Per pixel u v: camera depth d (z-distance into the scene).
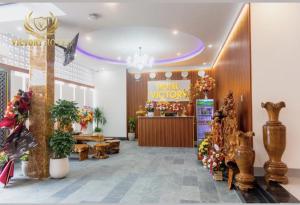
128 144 8.41
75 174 4.45
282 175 3.14
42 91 4.34
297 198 2.62
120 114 9.88
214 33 5.27
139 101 9.98
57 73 7.20
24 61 5.86
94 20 4.39
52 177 4.20
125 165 5.15
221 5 3.86
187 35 6.01
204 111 8.30
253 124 3.66
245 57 3.94
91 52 7.70
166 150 7.09
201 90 8.37
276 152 3.16
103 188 3.64
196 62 8.70
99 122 9.84
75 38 4.80
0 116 5.15
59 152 4.20
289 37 3.60
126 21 4.47
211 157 4.28
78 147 5.66
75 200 3.16
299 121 3.53
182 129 7.78
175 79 9.70
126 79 9.86
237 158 3.27
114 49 7.37
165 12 4.09
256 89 3.67
